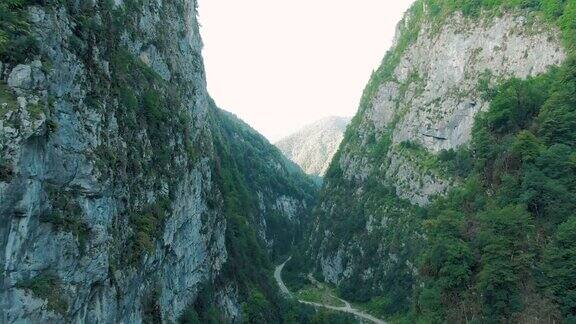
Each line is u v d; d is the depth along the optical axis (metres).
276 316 89.31
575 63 71.25
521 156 65.94
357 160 154.25
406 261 108.75
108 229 37.16
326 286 136.12
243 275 86.12
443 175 108.81
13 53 28.94
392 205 123.56
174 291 55.34
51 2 33.19
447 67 123.88
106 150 38.19
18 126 27.64
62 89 33.09
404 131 132.50
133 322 42.19
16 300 27.72
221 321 68.31
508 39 107.19
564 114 64.94
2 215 26.72
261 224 155.38
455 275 59.84
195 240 64.69
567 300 50.78
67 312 31.12
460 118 113.62
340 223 145.00
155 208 47.84
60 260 31.38
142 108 48.66
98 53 39.34
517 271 55.41
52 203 31.22
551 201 58.81
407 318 91.25
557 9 97.69
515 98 75.56
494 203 65.00
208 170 77.50
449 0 132.75
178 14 73.62
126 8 51.31
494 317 54.22
